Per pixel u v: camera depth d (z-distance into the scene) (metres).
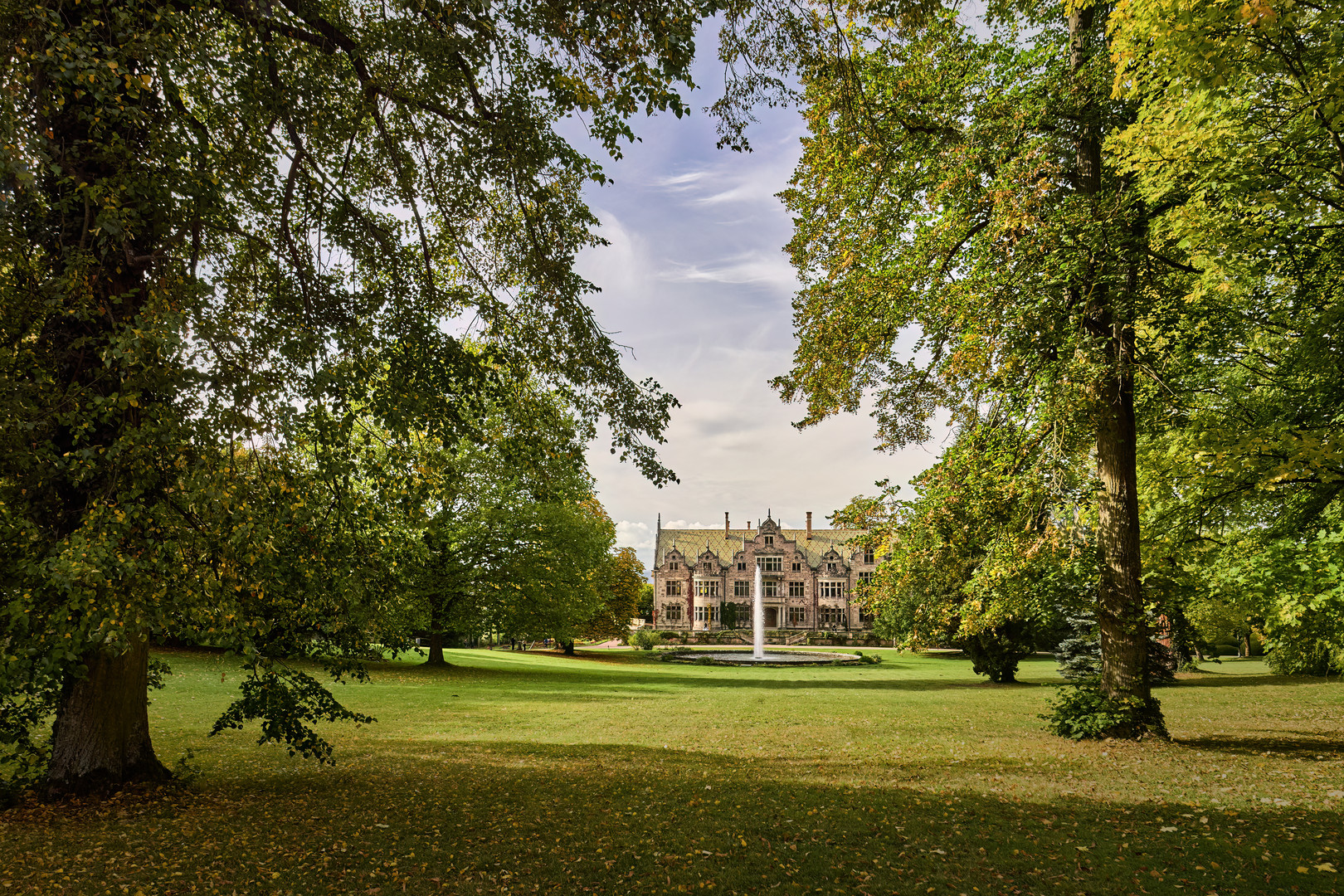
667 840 7.14
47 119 6.20
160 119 6.48
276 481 6.69
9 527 5.23
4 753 10.38
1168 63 8.21
